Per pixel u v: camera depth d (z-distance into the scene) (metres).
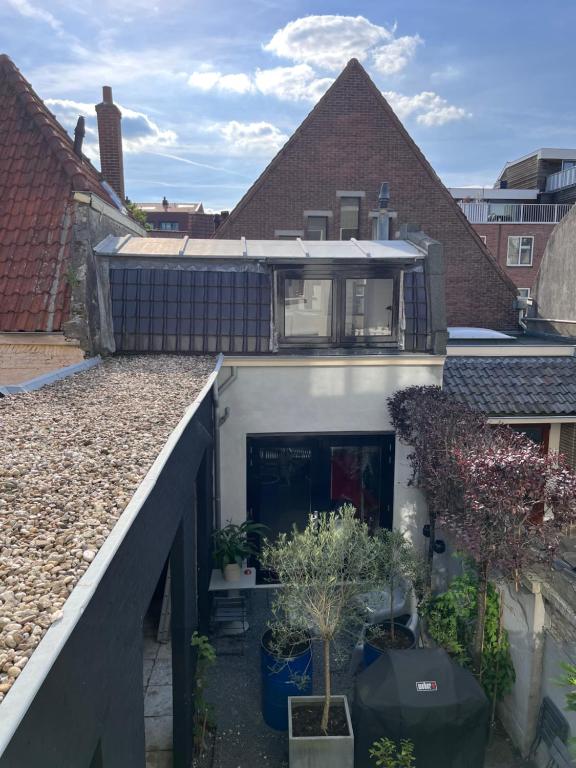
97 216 9.57
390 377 9.20
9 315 8.62
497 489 5.21
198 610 7.11
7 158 10.11
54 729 1.74
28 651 1.86
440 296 9.26
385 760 4.96
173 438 4.32
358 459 9.50
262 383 9.11
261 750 5.97
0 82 11.12
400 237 11.21
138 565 2.90
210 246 10.38
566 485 5.19
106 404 5.75
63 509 3.14
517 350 11.50
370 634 7.18
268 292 9.33
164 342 9.16
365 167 20.78
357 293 9.24
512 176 41.88
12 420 5.05
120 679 2.46
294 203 20.72
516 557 5.29
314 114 20.52
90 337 8.66
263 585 9.12
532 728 5.93
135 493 3.21
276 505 9.52
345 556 5.73
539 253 34.28
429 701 5.10
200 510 7.10
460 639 7.02
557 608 5.46
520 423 10.52
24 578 2.38
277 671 6.14
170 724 5.97
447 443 6.93
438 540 8.48
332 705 5.93
